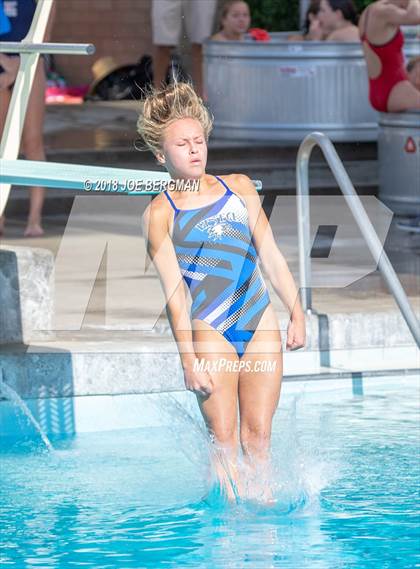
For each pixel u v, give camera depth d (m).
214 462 14.66
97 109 49.81
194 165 14.02
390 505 14.63
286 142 38.50
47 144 37.31
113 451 17.25
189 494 15.27
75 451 17.30
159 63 42.44
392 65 29.95
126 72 57.09
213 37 40.88
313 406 18.81
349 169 37.38
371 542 13.40
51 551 13.28
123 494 15.30
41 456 17.05
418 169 29.89
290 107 38.56
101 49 61.44
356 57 38.00
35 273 19.05
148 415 18.45
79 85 61.31
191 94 14.22
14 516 14.52
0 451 17.34
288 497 14.84
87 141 38.19
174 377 18.47
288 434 17.06
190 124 14.01
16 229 29.59
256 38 41.31
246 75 38.84
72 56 61.16
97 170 16.67
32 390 18.14
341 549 13.20
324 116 38.25
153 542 13.53
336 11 39.47
